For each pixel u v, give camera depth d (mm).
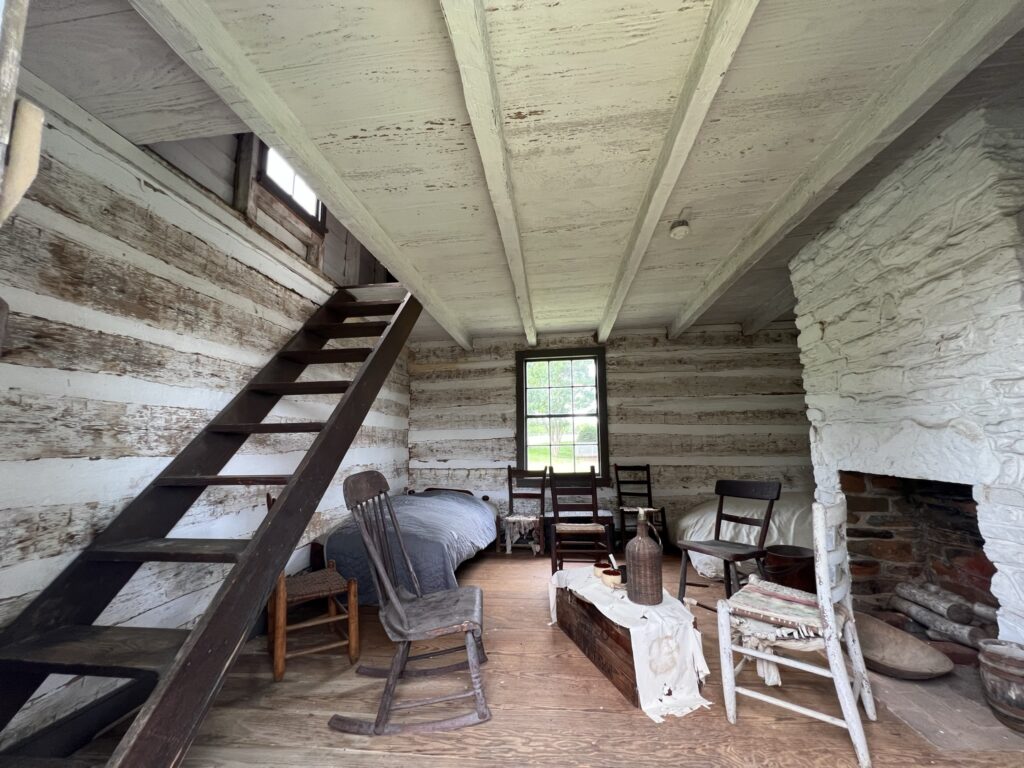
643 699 1892
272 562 1604
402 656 1887
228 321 2596
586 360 5438
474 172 2193
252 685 2137
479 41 1377
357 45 1473
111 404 1890
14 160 502
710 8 1362
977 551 2328
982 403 1813
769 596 1974
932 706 1843
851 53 1532
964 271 1885
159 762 1083
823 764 1557
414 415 5559
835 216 2676
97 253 1852
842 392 2674
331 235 4074
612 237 2908
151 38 1491
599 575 2535
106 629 1547
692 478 5020
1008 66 1593
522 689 2072
